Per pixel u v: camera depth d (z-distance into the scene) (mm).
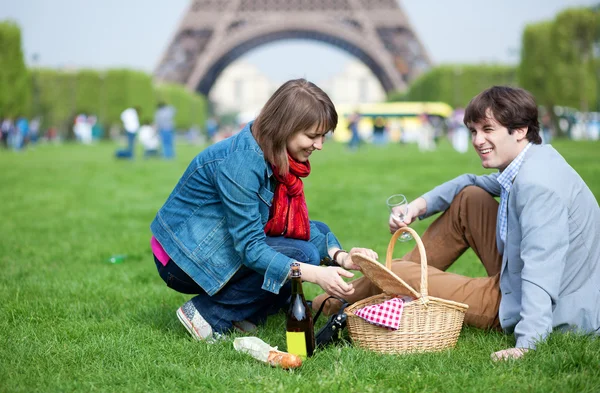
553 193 3807
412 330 3836
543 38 48875
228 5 63219
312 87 3797
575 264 3947
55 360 3848
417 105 61594
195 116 80750
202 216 4070
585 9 47688
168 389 3416
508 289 4023
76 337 4383
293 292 3854
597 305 3955
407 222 4465
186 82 64375
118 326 4637
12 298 5414
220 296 4207
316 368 3643
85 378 3586
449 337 3924
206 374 3578
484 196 4355
